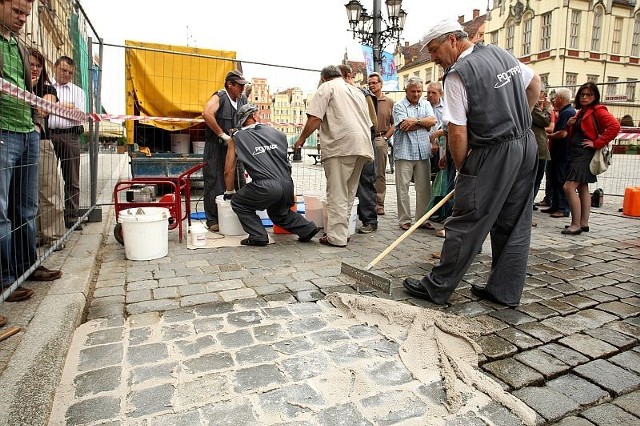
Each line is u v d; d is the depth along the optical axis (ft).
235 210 14.67
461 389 6.48
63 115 12.83
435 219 19.35
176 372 6.88
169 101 26.35
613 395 6.58
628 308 9.77
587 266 12.92
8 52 9.09
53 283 10.17
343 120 14.23
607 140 16.29
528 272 12.32
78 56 15.69
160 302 9.76
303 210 19.19
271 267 12.44
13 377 6.20
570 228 17.49
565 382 6.88
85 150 17.57
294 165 62.75
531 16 115.34
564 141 20.86
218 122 17.33
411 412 5.99
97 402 6.11
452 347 7.81
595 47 113.70
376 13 36.27
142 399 6.18
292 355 7.46
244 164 14.33
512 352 7.72
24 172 9.89
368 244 15.33
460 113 9.05
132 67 25.66
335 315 9.16
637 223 19.86
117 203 14.60
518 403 6.15
